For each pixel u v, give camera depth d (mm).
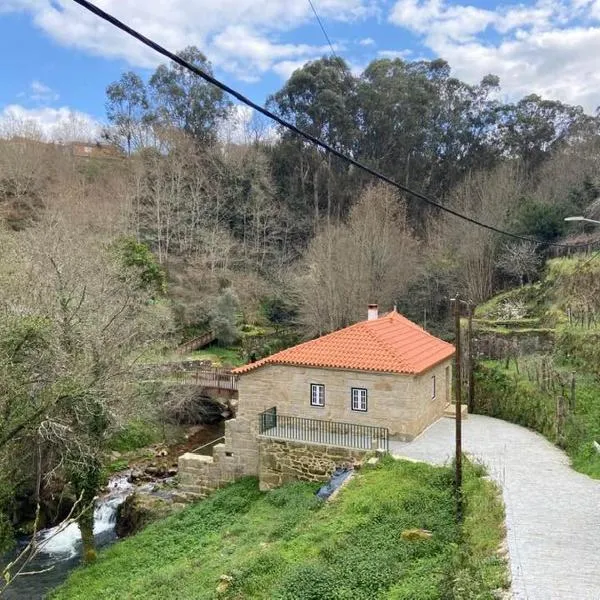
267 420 24125
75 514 20859
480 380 31703
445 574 12195
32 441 21500
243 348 49188
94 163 73562
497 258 51312
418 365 23828
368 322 26719
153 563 19172
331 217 66375
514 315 43312
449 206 59812
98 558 20703
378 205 53562
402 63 78062
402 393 23141
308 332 49156
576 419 23016
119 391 21984
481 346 34188
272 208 65375
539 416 26078
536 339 34938
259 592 13891
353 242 49188
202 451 33781
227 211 64625
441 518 15906
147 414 26875
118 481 29938
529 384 28359
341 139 71750
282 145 73500
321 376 24266
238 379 25484
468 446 22859
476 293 49406
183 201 61094
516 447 22922
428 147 74625
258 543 17391
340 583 13344
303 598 12984
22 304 21156
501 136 76312
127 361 25188
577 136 75625
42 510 25688
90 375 20719
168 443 34906
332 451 21953
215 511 22438
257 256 61781
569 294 38750
